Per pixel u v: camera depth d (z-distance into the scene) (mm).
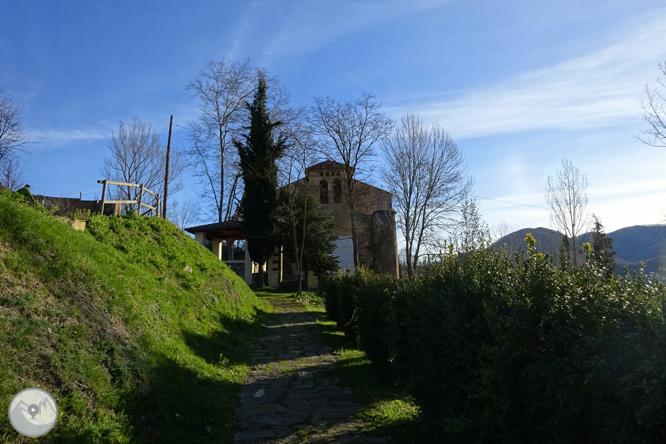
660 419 2648
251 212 34906
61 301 5602
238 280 20375
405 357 6762
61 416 4113
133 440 4547
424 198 31469
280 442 5742
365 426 6281
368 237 41781
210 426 5961
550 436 3400
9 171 23516
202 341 9898
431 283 5945
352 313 12664
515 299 3812
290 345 13383
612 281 3408
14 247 5703
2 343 4191
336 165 36281
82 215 11766
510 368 3752
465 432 4551
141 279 9555
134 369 5770
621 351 2824
